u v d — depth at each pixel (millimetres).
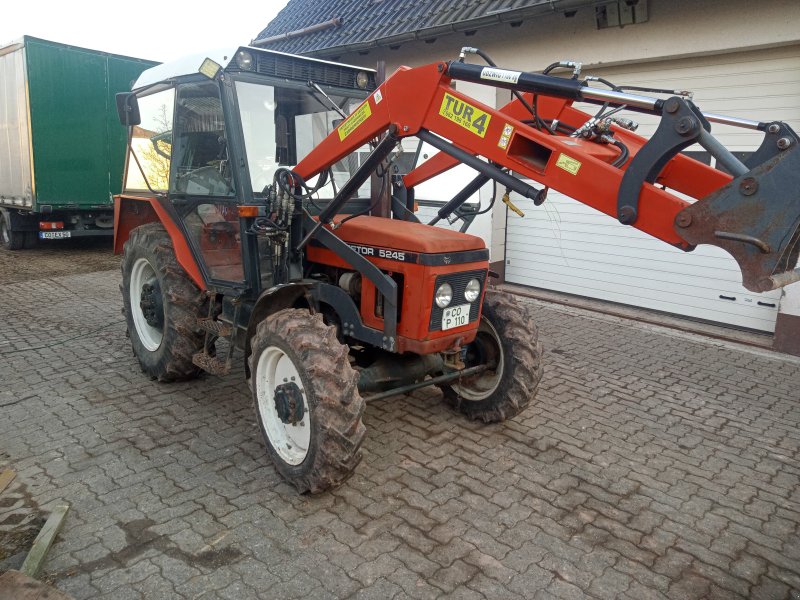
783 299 5590
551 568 2656
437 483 3309
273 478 3305
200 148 3875
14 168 9727
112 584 2475
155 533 2805
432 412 4211
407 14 8125
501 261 8125
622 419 4227
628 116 6555
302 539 2789
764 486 3406
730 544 2883
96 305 6922
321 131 4016
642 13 5988
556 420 4168
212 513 2969
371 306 3410
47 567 2561
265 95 3680
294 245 3568
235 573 2555
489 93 7316
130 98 4266
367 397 3406
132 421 3947
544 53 6875
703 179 2754
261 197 3641
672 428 4113
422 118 2916
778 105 5684
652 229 2279
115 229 5066
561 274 7637
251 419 4008
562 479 3398
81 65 9367
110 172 9969
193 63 3693
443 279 3262
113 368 4891
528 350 3775
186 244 4164
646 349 5762
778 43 5383
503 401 3850
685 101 2139
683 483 3410
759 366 5352
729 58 5883
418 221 4191
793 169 1918
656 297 6824
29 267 9219
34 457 3473
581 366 5281
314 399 2924
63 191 9516
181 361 4234
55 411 4078
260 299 3352
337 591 2467
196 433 3801
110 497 3088
